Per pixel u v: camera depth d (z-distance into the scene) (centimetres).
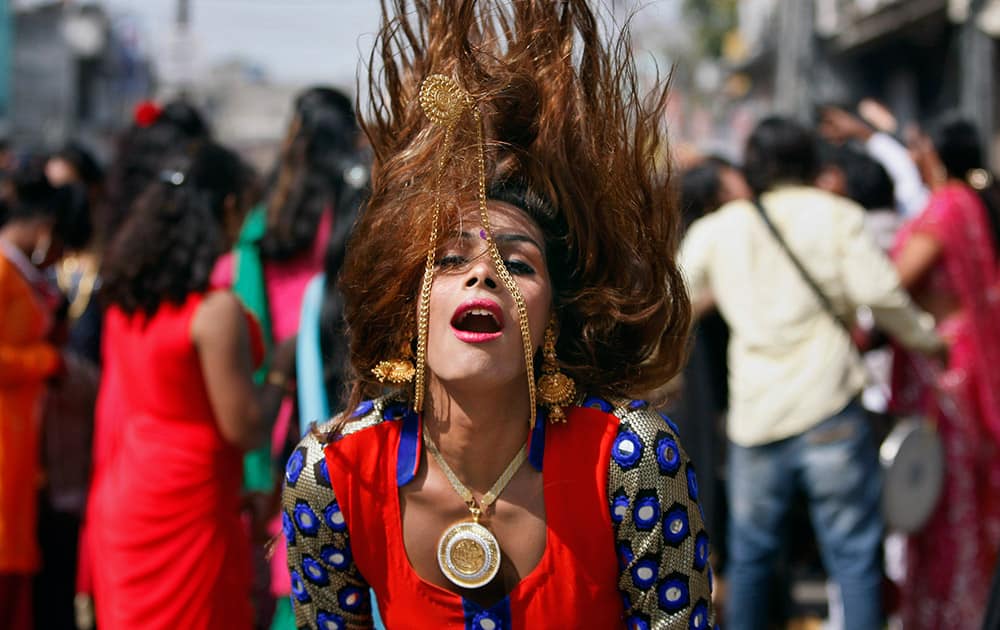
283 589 309
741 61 2020
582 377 170
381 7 176
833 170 466
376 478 163
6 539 355
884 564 386
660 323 174
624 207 171
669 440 164
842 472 371
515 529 163
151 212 279
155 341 274
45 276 396
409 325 163
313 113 346
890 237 517
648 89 178
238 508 289
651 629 165
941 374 399
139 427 279
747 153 392
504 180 165
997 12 782
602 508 161
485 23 176
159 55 1666
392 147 175
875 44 1335
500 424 161
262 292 346
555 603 161
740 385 382
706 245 389
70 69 2572
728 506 434
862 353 439
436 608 163
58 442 387
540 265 159
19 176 379
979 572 396
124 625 272
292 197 342
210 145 297
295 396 319
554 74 169
